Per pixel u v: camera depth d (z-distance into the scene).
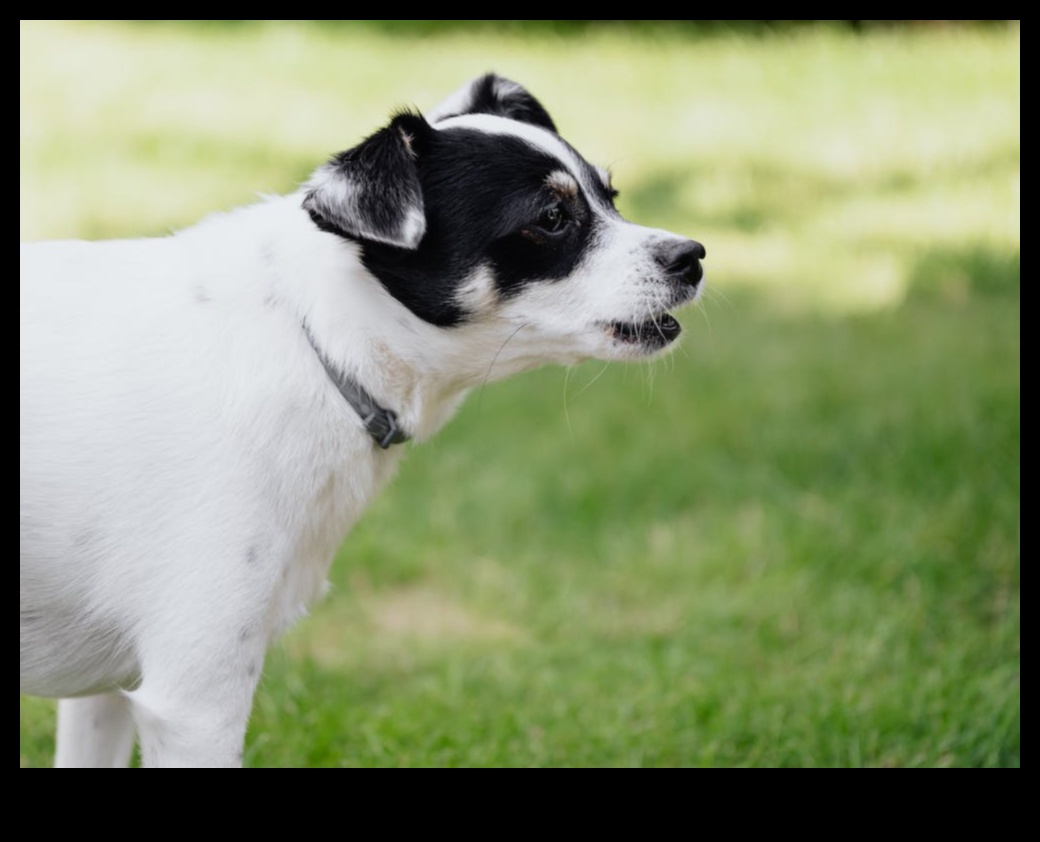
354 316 3.95
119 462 3.77
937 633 6.25
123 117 13.62
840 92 15.11
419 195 3.91
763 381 9.09
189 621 3.77
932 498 7.44
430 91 15.12
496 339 4.21
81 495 3.76
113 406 3.78
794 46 16.73
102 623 3.88
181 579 3.77
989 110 14.22
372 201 3.87
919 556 6.82
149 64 15.46
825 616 6.48
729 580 6.97
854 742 5.29
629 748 5.39
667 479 7.93
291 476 3.86
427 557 7.27
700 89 15.52
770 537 7.23
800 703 5.59
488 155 4.14
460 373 4.21
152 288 3.94
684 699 5.66
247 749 5.07
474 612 6.88
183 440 3.79
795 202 12.61
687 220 12.18
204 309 3.90
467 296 4.08
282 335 3.90
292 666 5.89
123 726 4.45
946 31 16.66
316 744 5.25
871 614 6.43
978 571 6.72
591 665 6.20
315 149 13.12
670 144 14.01
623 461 8.08
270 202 4.16
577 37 17.66
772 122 14.48
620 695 5.85
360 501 4.08
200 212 11.40
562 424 8.59
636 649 6.35
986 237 11.48
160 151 12.78
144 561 3.78
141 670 3.92
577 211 4.23
